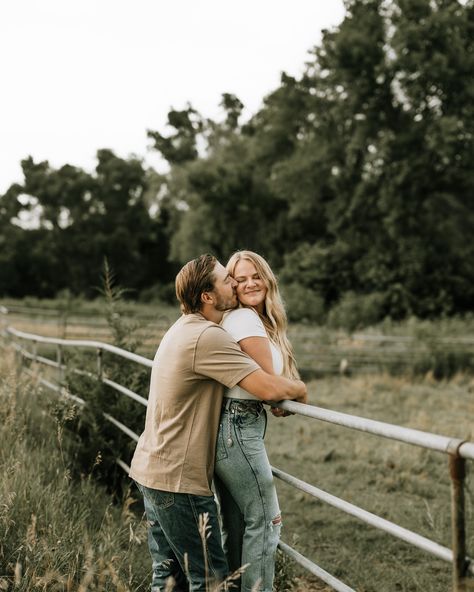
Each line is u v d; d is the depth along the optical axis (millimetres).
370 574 4316
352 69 30453
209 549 2613
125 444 4965
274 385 2520
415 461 6898
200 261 2791
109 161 59844
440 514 5402
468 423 9148
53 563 2957
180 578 2904
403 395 11820
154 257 61375
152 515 2785
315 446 7809
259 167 39750
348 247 33094
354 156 32531
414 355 15141
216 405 2615
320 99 34688
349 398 11453
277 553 3314
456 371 14578
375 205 32281
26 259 58719
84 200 59562
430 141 28141
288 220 39000
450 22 29062
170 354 2641
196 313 2801
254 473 2588
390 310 29875
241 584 2660
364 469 6840
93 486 4410
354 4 31625
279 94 36688
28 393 5742
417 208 31344
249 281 2967
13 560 3014
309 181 34312
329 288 33312
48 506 3533
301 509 5613
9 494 3287
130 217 59969
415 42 28641
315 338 16641
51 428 5109
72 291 58969
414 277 30594
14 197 59969
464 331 19250
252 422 2635
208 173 38812
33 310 25188
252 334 2697
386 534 5051
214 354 2547
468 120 28672
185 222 41750
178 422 2590
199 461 2570
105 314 5664
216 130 45812
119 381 5191
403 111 30891
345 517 5414
